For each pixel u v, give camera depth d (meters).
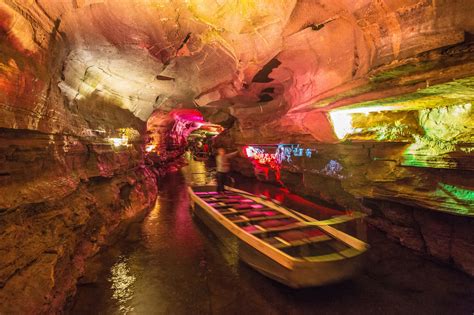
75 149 5.50
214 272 4.93
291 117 7.79
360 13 3.21
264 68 7.30
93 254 5.23
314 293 4.24
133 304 3.97
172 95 10.08
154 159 16.31
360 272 4.38
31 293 2.90
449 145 4.17
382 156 5.59
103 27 4.52
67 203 4.48
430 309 3.79
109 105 7.78
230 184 13.72
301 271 3.95
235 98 10.36
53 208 3.97
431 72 2.97
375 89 3.87
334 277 4.11
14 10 2.78
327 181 8.20
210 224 7.02
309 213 8.10
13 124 3.10
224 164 9.31
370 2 2.99
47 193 3.82
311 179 8.93
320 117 6.11
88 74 5.79
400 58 2.96
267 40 5.32
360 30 3.51
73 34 4.19
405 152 5.01
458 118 3.95
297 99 6.86
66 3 3.47
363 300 4.02
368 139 5.56
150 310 3.84
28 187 3.50
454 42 2.46
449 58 2.68
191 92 9.91
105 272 4.87
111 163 7.52
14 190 3.20
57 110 4.56
